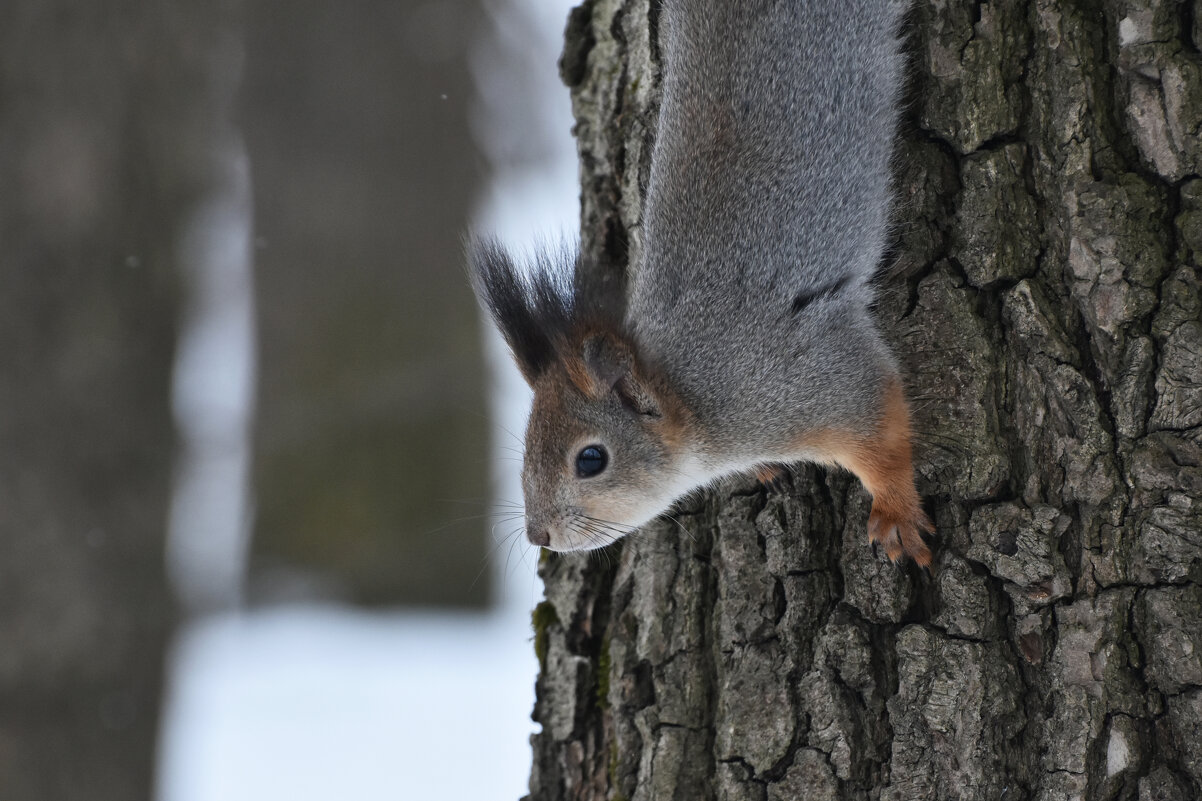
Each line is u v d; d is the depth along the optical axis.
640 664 6.76
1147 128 5.71
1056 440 5.77
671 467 7.02
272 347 19.22
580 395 7.15
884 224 6.34
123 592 13.34
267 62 18.91
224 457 18.64
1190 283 5.60
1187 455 5.52
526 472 7.29
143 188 13.99
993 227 5.96
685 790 6.43
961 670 5.80
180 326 14.43
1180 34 5.69
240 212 19.17
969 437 5.94
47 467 13.11
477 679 15.08
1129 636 5.57
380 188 19.19
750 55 6.64
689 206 6.90
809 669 6.20
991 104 6.01
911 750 5.86
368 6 19.06
